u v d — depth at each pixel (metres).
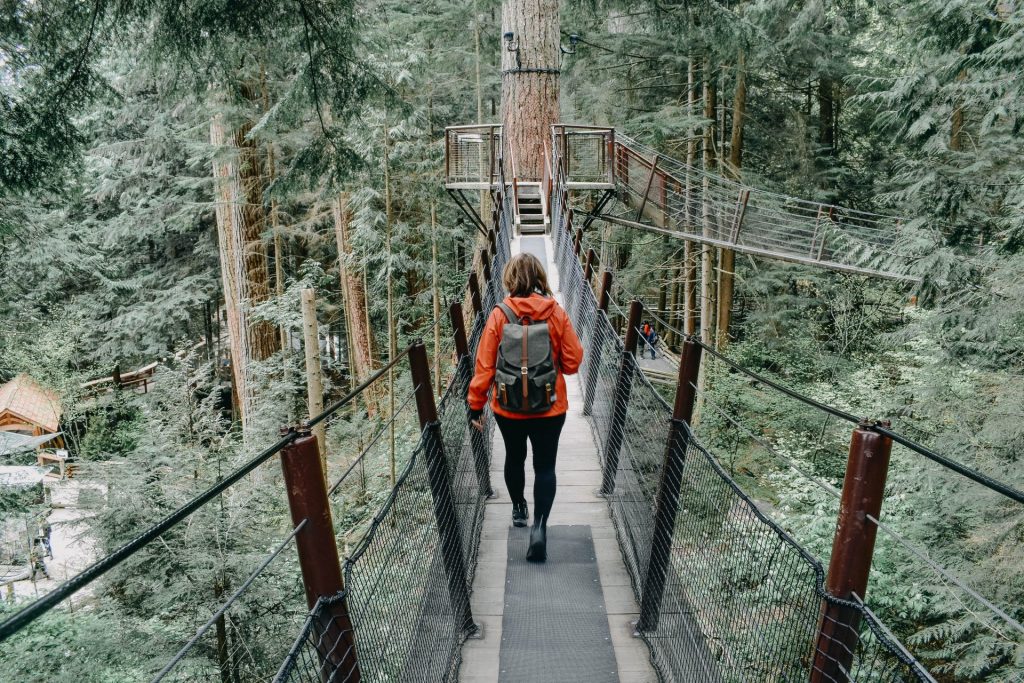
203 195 19.86
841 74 16.62
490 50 19.66
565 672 2.94
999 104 7.59
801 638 1.84
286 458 1.73
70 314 18.97
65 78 5.86
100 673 6.72
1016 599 6.46
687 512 2.74
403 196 18.94
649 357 19.81
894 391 10.67
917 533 7.36
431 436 2.90
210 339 25.75
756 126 18.56
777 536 1.96
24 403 19.47
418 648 2.39
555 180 10.70
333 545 1.80
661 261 19.41
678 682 2.68
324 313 25.27
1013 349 7.04
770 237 12.49
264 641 7.03
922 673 1.39
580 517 4.21
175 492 7.36
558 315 3.27
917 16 9.61
